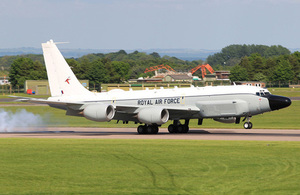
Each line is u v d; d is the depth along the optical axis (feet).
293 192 168.86
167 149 275.39
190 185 181.47
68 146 298.56
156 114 390.42
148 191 173.37
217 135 382.42
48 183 188.03
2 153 269.23
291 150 265.13
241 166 216.54
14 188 180.34
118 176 199.11
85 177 197.98
